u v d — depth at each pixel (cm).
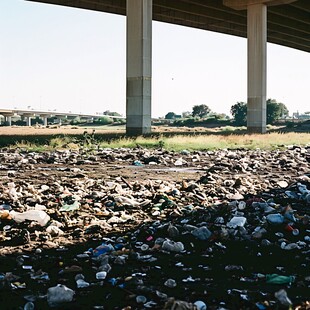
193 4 7869
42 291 538
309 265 654
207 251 720
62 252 707
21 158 2245
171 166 2081
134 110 5116
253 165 2059
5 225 866
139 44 5097
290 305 486
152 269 625
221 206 1048
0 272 607
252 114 6912
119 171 1839
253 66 6912
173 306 458
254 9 6919
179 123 13762
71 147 3036
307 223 904
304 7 7656
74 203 1038
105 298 516
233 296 523
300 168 1952
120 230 845
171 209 1029
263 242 764
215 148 3238
